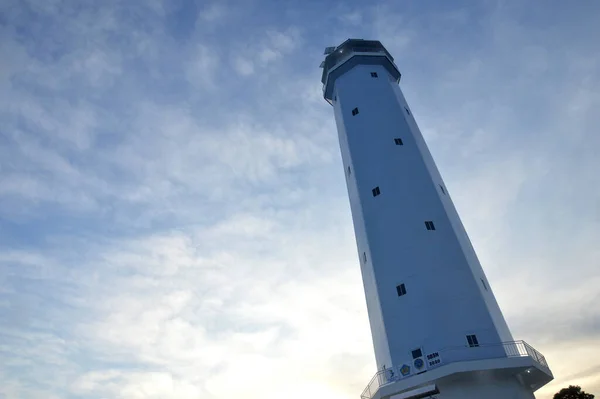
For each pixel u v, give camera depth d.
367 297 38.72
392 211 38.03
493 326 30.45
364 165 42.22
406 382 29.17
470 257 35.59
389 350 32.06
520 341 29.50
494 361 27.73
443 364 29.16
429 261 34.22
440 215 36.84
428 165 41.19
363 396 33.31
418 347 30.86
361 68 50.72
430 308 31.95
